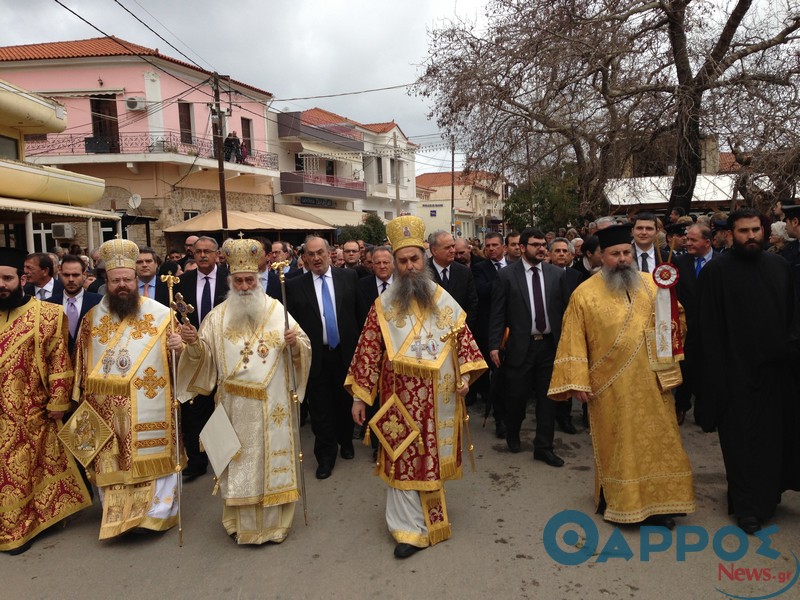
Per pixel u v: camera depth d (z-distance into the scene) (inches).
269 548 161.0
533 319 219.9
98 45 975.6
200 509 189.6
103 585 145.0
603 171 492.4
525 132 533.3
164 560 156.4
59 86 919.0
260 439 162.4
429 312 161.2
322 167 1419.8
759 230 157.4
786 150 353.4
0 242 610.9
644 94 458.6
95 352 173.9
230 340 164.6
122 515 165.8
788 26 420.2
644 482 160.1
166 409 173.6
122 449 168.7
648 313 161.2
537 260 223.1
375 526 172.6
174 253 398.3
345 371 221.8
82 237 879.7
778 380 159.0
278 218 1135.6
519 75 474.0
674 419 161.5
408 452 155.7
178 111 975.0
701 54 424.2
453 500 187.5
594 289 166.4
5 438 165.2
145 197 937.5
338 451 241.4
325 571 147.9
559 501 183.5
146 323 176.2
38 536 173.9
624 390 159.2
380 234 1343.5
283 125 1247.5
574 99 475.5
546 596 134.2
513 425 229.5
